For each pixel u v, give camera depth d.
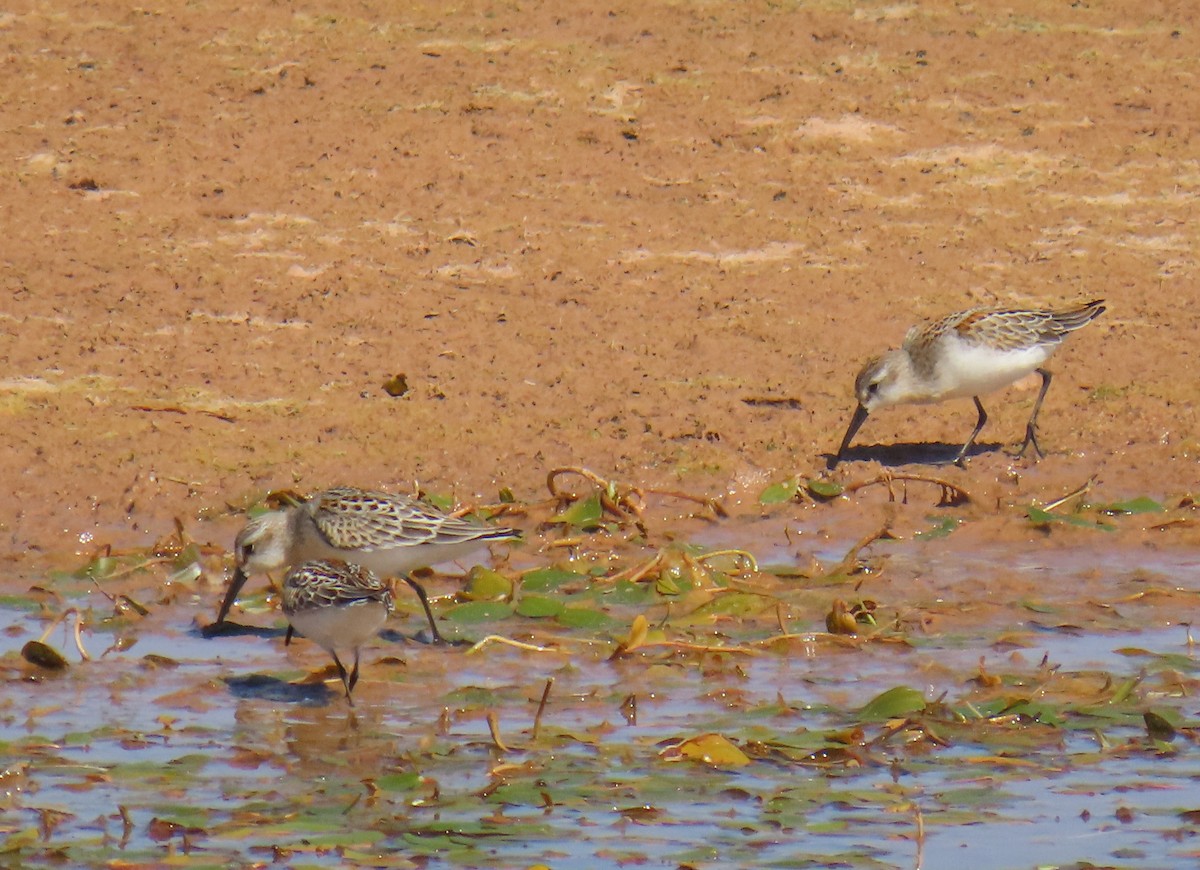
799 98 23.16
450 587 13.38
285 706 10.98
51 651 11.49
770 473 15.71
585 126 22.27
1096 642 12.26
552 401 16.92
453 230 20.11
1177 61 24.70
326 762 10.10
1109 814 9.56
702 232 20.42
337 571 11.06
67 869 8.73
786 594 13.19
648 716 10.86
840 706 11.05
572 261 19.67
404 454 15.82
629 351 17.98
